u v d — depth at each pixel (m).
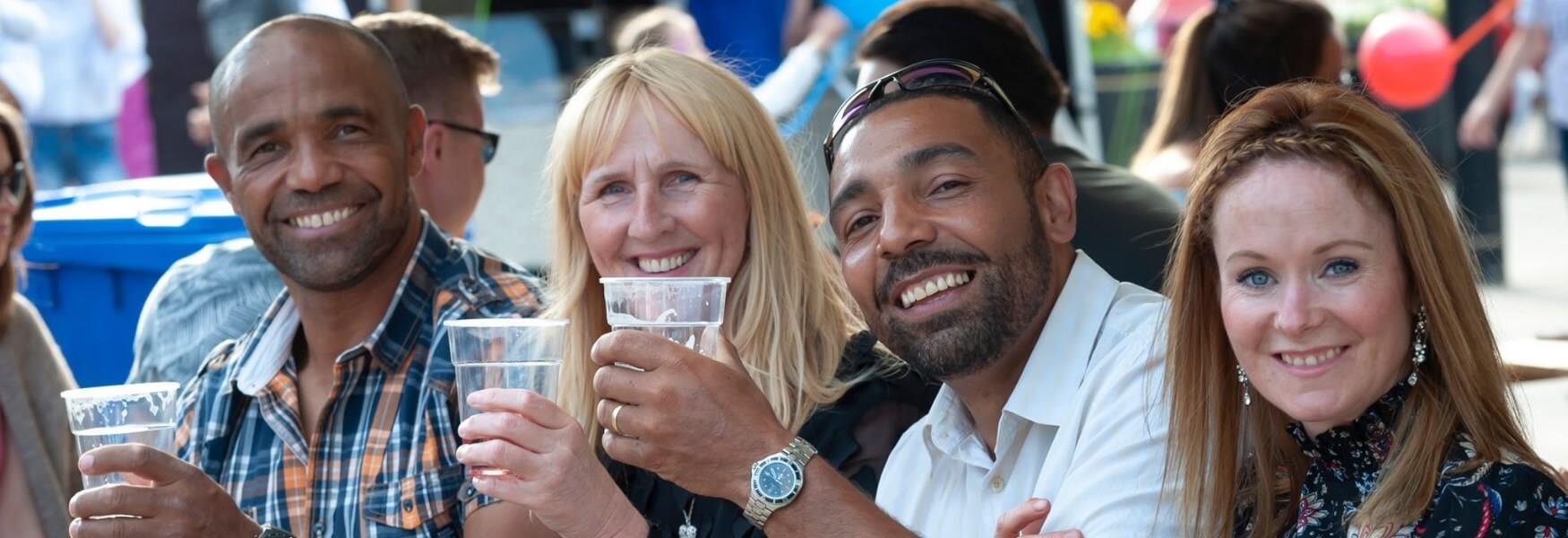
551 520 2.31
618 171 2.90
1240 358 2.20
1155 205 3.97
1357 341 2.11
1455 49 8.92
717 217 2.91
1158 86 8.34
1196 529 2.32
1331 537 2.17
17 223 3.53
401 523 3.00
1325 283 2.11
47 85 7.49
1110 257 3.93
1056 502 2.44
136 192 4.62
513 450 2.25
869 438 2.88
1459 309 2.10
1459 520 2.02
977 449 2.67
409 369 3.13
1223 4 4.75
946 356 2.53
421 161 3.36
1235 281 2.17
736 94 2.96
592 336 3.05
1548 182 15.20
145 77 6.77
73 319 4.27
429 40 4.12
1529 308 8.60
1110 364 2.50
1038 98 3.99
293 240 3.13
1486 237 9.43
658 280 2.26
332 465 3.13
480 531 2.83
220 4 6.64
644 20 6.09
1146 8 8.38
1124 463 2.39
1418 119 9.20
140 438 2.54
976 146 2.52
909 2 4.05
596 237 2.94
